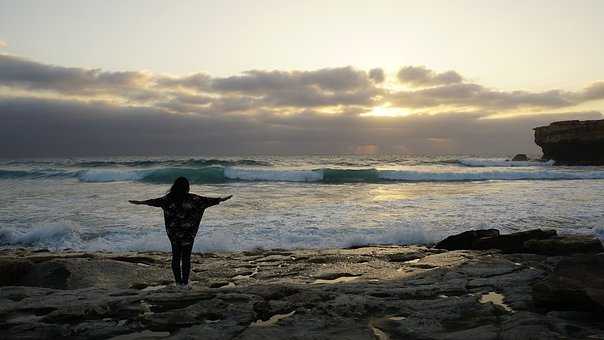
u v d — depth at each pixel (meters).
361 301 5.58
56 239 12.24
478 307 5.34
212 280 7.72
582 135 63.72
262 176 33.00
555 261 8.34
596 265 5.63
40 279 7.38
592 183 29.31
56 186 27.12
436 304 5.49
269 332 4.47
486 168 49.12
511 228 13.35
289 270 8.48
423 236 12.29
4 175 34.75
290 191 24.36
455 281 6.86
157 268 8.42
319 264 9.04
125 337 4.45
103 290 6.39
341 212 16.27
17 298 5.97
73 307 5.35
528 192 23.25
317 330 4.55
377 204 18.34
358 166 53.88
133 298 5.81
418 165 58.06
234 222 14.19
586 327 4.48
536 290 5.31
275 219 14.75
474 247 10.73
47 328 4.64
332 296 5.96
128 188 25.75
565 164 66.44
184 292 6.07
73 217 15.42
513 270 7.71
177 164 51.47
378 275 7.94
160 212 16.52
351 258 9.64
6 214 16.06
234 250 11.14
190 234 6.64
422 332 4.49
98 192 23.34
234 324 4.74
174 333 4.55
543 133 71.38
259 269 8.62
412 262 9.26
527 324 4.52
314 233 12.73
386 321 4.89
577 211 16.31
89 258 9.19
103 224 14.15
